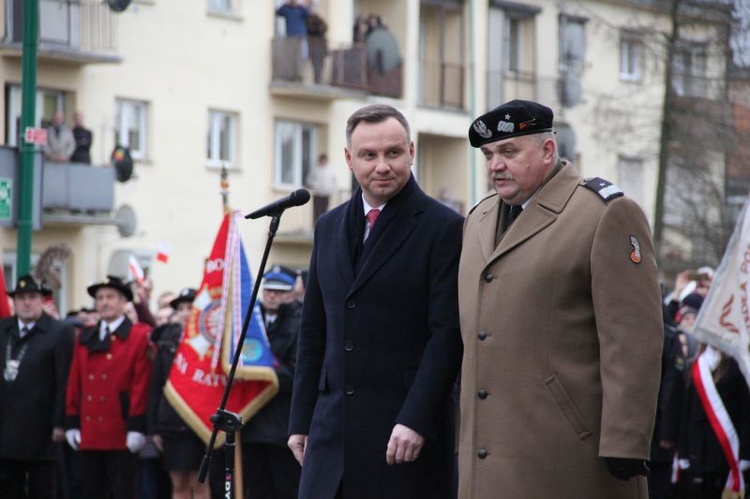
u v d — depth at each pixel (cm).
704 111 6266
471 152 6738
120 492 2552
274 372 2286
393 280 1299
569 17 7256
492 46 6906
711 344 2139
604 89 7381
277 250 5881
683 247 6594
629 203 1162
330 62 5997
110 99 5172
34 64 2753
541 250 1174
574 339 1165
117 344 2555
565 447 1158
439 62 6638
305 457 1338
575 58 7262
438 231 1299
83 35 5044
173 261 5400
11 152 2730
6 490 2558
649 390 1131
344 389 1307
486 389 1189
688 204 6469
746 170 6519
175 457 2452
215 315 2392
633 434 1121
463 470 1205
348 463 1296
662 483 2397
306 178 6012
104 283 2564
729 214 6519
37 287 2533
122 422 2544
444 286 1285
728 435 2289
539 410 1165
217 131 5616
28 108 2745
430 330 1297
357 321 1307
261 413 2297
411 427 1254
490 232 1222
